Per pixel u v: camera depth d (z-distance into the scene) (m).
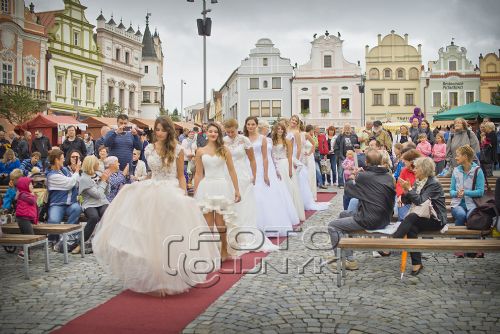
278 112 54.88
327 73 54.28
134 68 53.44
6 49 35.91
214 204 6.50
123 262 5.15
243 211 7.48
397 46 53.06
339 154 16.78
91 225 7.59
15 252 7.58
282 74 54.66
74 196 7.93
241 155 7.62
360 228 6.12
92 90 46.50
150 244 5.08
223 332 4.08
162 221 5.12
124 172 9.38
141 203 5.24
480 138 17.53
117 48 50.38
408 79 53.06
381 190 6.07
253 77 55.16
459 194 7.03
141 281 5.07
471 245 5.09
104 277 5.95
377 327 4.18
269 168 8.63
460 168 7.18
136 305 4.83
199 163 6.74
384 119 53.22
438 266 6.38
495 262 6.57
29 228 6.70
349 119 53.72
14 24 36.25
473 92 52.66
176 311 4.64
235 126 7.67
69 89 43.12
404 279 5.74
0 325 4.29
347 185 6.31
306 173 11.69
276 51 54.81
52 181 7.79
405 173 7.46
